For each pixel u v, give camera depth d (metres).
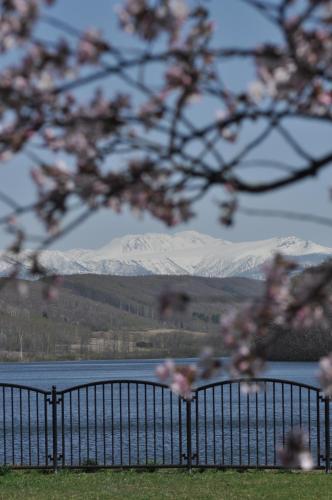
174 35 9.94
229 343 10.69
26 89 9.88
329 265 10.25
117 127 10.09
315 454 51.00
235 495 35.16
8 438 66.38
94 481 38.50
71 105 10.41
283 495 34.94
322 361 11.00
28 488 37.09
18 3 9.38
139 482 38.22
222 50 9.93
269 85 10.05
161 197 10.66
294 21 9.59
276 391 141.50
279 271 10.38
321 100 10.48
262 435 65.31
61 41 9.66
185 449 58.97
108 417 86.31
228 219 11.03
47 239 10.42
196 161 10.21
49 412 97.25
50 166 10.54
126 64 9.69
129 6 9.64
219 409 96.56
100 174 10.51
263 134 10.10
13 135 10.20
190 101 10.30
